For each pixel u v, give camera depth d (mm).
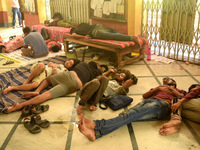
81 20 6969
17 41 6098
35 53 5402
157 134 2633
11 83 3928
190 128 2734
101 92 3074
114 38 4934
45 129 2721
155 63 5082
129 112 2674
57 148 2412
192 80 4113
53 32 6668
